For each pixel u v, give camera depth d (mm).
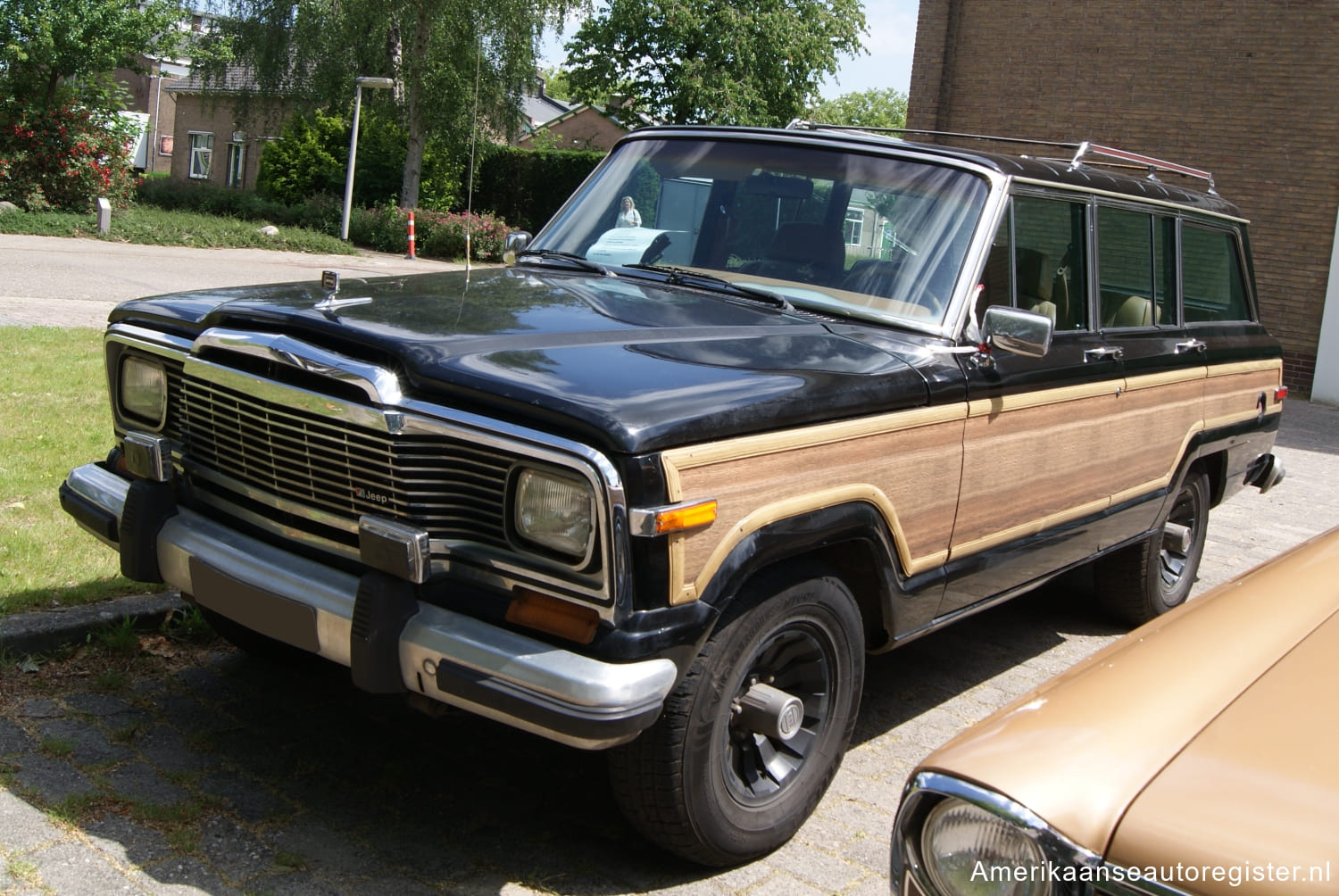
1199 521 5750
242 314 3121
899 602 3389
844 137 4105
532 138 46156
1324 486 9805
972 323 3680
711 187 4172
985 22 18312
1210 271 5496
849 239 3865
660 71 41250
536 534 2576
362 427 2771
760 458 2775
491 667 2520
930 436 3396
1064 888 1552
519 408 2574
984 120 18500
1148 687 1872
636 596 2531
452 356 2738
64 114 25609
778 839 3100
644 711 2480
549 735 2486
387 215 31625
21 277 14617
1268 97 15898
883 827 3365
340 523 2895
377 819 3123
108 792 3098
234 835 2963
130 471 3273
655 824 2826
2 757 3213
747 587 2869
